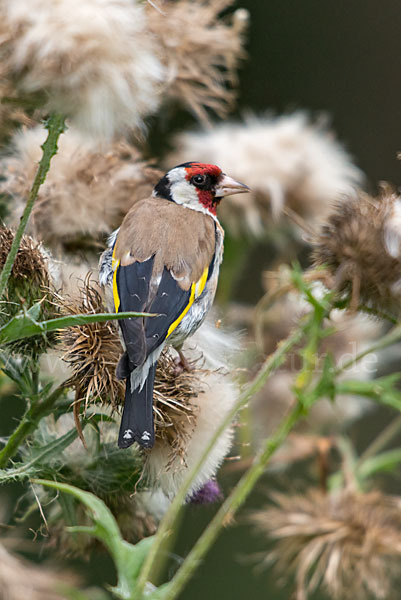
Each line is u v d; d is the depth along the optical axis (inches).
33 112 227.9
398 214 267.9
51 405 238.5
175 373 252.4
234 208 362.6
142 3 235.5
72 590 215.5
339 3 618.5
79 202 274.7
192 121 434.3
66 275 266.4
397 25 620.7
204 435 250.2
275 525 296.2
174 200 305.4
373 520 289.3
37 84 205.0
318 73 610.2
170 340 260.8
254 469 249.6
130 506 256.8
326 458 311.6
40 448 234.5
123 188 283.6
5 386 266.4
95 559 391.5
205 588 440.8
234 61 296.4
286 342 259.3
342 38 618.5
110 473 250.4
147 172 296.0
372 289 269.3
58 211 273.9
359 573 287.6
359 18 622.5
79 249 280.7
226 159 366.6
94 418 239.3
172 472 247.3
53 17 205.0
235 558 442.9
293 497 302.5
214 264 286.7
